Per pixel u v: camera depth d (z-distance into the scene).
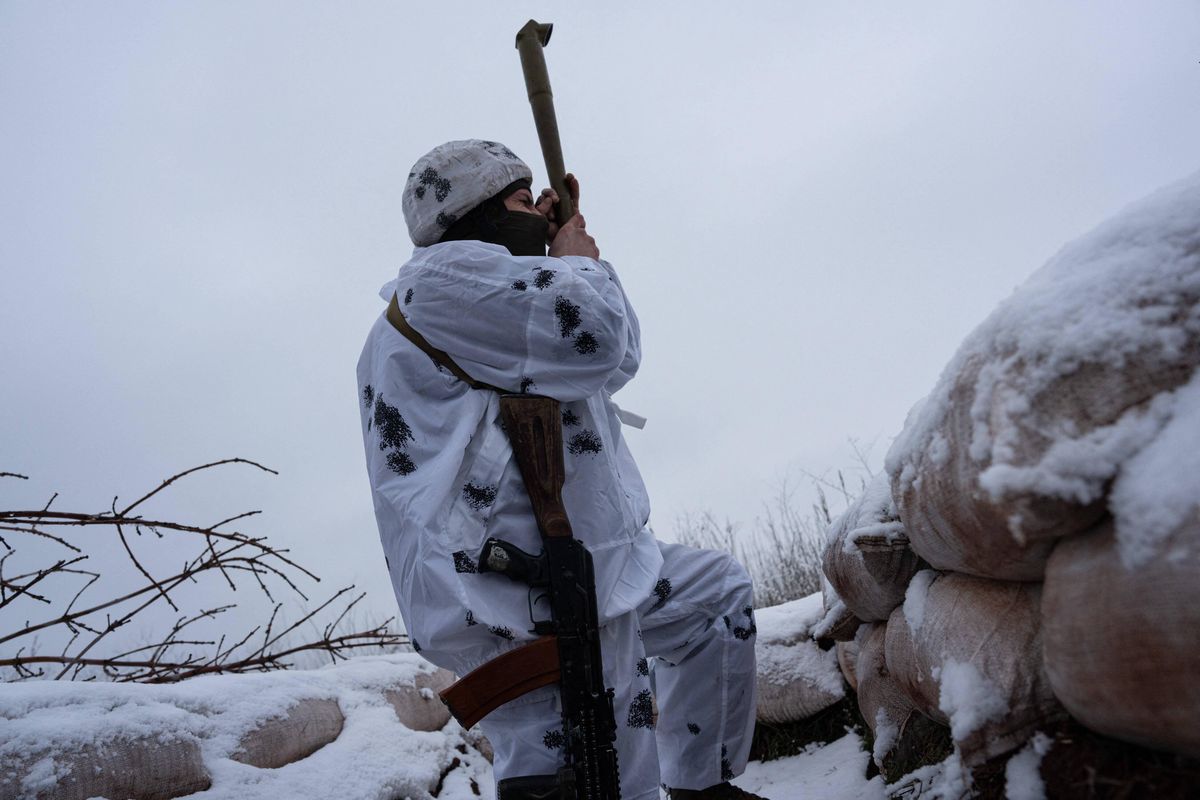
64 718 1.83
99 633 2.14
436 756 2.73
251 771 2.12
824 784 2.58
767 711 2.92
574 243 2.02
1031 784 1.23
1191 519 0.95
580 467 1.84
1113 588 1.01
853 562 2.04
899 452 1.53
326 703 2.60
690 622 2.09
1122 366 1.08
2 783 1.66
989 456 1.19
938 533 1.42
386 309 1.98
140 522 2.08
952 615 1.48
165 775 1.89
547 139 2.14
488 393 1.82
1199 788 1.07
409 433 1.84
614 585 1.82
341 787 2.29
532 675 1.65
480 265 1.83
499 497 1.76
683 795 2.11
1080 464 1.06
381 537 1.87
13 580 2.02
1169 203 1.16
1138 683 0.99
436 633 1.71
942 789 1.58
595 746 1.64
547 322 1.79
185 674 2.48
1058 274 1.21
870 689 2.25
